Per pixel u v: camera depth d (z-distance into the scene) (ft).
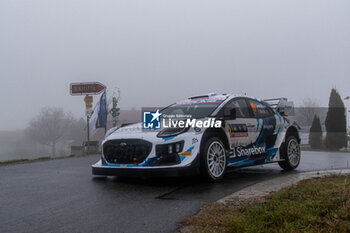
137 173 16.55
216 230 9.87
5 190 15.92
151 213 11.73
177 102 22.68
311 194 12.97
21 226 10.57
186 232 9.81
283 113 24.85
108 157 17.79
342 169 23.49
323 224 9.55
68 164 27.12
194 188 15.97
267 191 15.03
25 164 27.50
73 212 12.04
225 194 14.58
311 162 29.35
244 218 10.43
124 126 19.99
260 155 21.25
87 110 51.83
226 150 18.81
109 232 9.93
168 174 16.03
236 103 20.72
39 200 13.85
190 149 16.71
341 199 11.47
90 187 16.42
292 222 9.75
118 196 14.37
